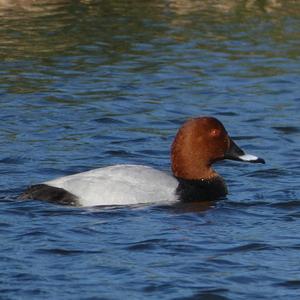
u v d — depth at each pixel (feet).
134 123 59.26
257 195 45.24
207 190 44.09
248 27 85.46
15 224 39.65
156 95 65.77
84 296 33.27
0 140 54.39
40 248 37.32
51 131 56.65
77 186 42.14
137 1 94.12
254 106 63.87
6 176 47.65
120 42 79.61
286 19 88.48
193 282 34.63
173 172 44.83
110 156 52.21
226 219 41.52
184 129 44.65
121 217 40.88
